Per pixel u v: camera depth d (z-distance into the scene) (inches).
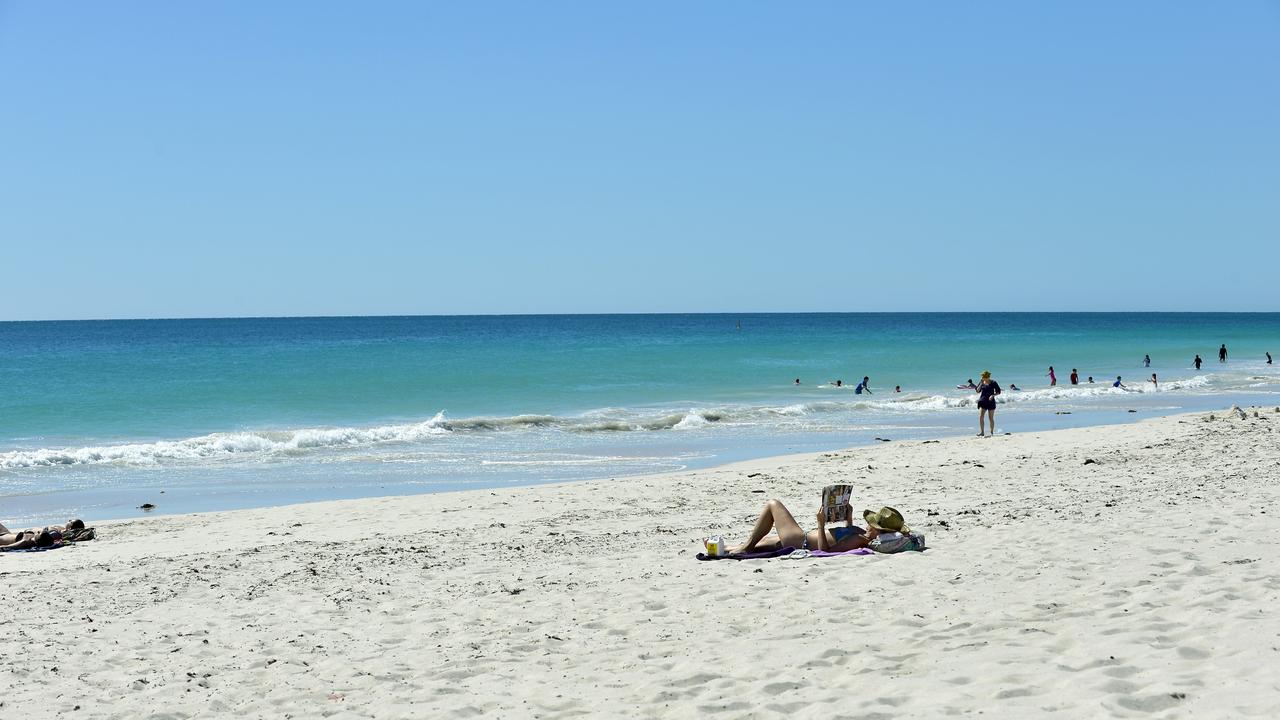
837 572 364.8
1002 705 208.2
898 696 219.6
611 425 1232.2
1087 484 611.8
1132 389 1764.3
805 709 217.0
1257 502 474.6
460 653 289.0
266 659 289.9
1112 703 201.5
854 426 1250.0
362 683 263.1
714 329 6545.3
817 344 3814.0
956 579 342.0
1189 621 263.6
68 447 1090.1
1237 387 1819.6
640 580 375.9
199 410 1477.6
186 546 537.3
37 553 531.8
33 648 307.7
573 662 273.1
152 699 254.8
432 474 897.5
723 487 693.9
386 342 4276.6
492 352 3245.6
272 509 669.9
